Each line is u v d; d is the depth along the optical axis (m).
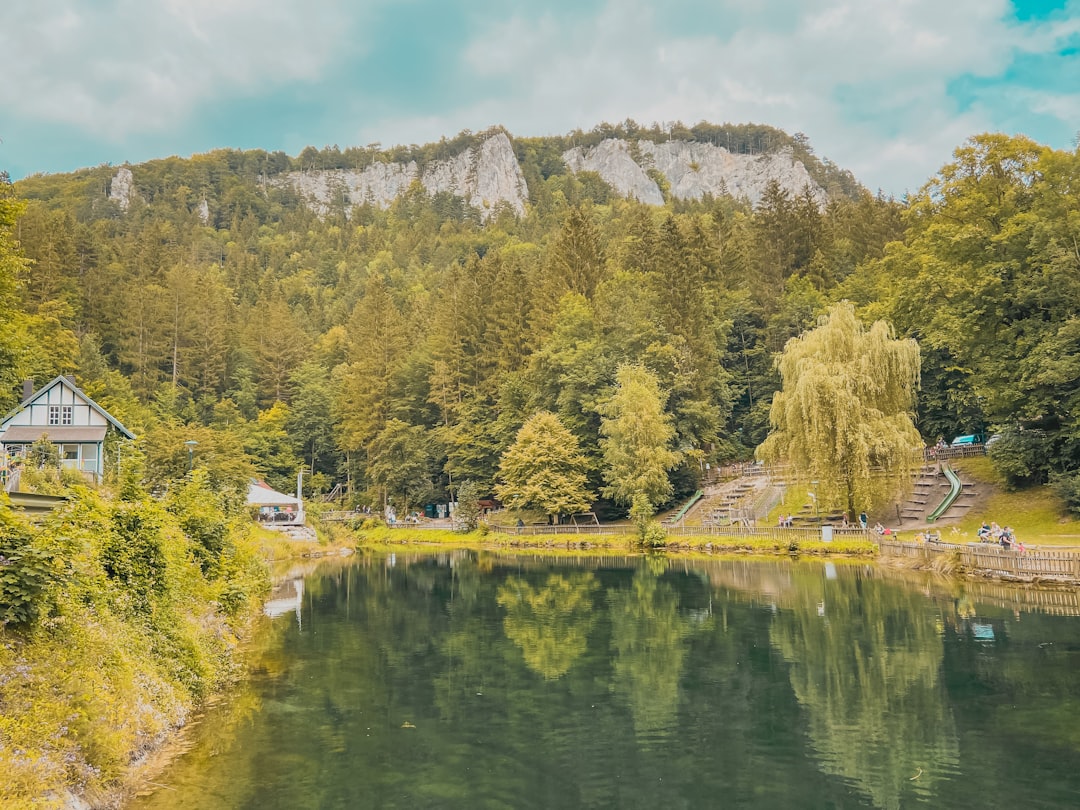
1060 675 19.83
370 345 107.19
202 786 13.02
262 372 119.75
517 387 85.44
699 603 33.81
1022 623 26.17
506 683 20.64
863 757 14.87
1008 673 20.23
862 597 33.12
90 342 83.94
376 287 136.12
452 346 97.06
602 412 68.50
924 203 54.09
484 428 88.19
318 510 74.75
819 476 49.78
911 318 59.22
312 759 14.53
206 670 18.45
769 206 101.25
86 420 53.00
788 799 12.98
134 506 18.59
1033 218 44.47
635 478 63.34
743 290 93.69
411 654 24.19
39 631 12.34
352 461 103.44
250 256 189.62
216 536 26.27
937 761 14.56
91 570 15.45
